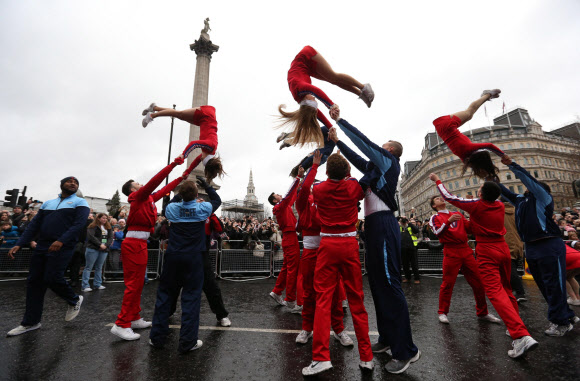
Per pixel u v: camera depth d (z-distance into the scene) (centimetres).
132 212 351
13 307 470
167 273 307
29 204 1198
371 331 358
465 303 510
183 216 316
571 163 5562
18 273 824
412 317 421
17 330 335
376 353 287
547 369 247
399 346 240
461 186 5431
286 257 473
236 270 823
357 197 263
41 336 330
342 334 307
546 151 5572
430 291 629
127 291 331
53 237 357
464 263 395
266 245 871
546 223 334
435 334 343
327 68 273
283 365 256
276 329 360
